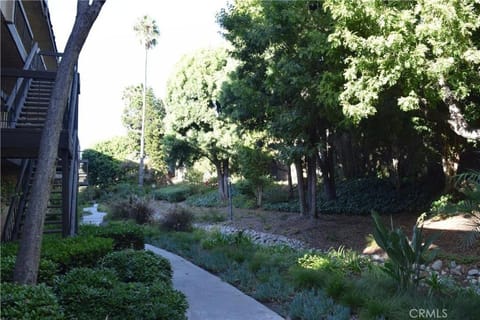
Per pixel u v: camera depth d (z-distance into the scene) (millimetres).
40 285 2967
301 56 8086
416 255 4824
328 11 8148
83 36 3561
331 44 7277
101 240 5684
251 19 10664
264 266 6320
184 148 21422
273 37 8938
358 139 12922
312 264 6066
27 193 7973
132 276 4676
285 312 4574
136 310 3459
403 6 6832
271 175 18578
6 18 7082
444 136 10500
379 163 14828
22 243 3172
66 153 6148
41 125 7934
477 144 10078
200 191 24625
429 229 9023
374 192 13367
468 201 4617
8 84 9531
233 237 9133
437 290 4730
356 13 6688
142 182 31797
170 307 3586
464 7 6082
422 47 6309
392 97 8789
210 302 4906
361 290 4727
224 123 19281
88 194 28750
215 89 18984
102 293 3514
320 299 4547
